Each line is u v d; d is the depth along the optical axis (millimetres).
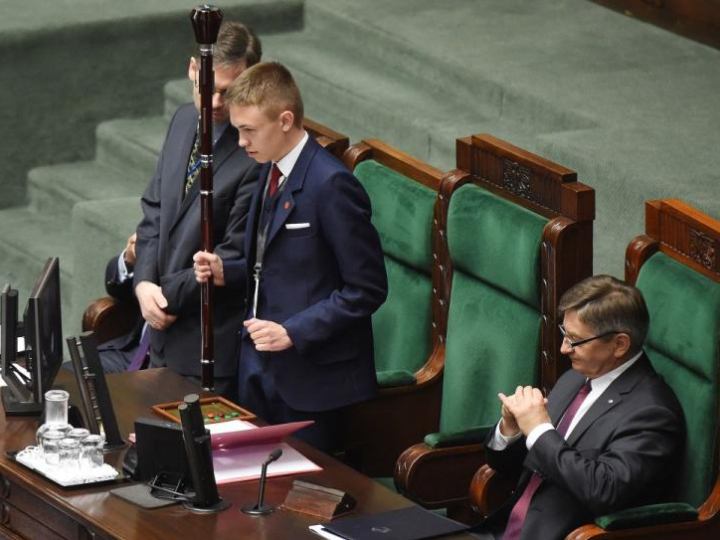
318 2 31688
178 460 15922
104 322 21797
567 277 17859
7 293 18656
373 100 28266
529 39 29859
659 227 17031
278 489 16188
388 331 20578
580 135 24672
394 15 31031
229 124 19938
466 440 18062
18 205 30844
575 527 16344
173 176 20375
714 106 26438
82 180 30250
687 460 16344
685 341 16328
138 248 20703
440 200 19625
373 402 19578
